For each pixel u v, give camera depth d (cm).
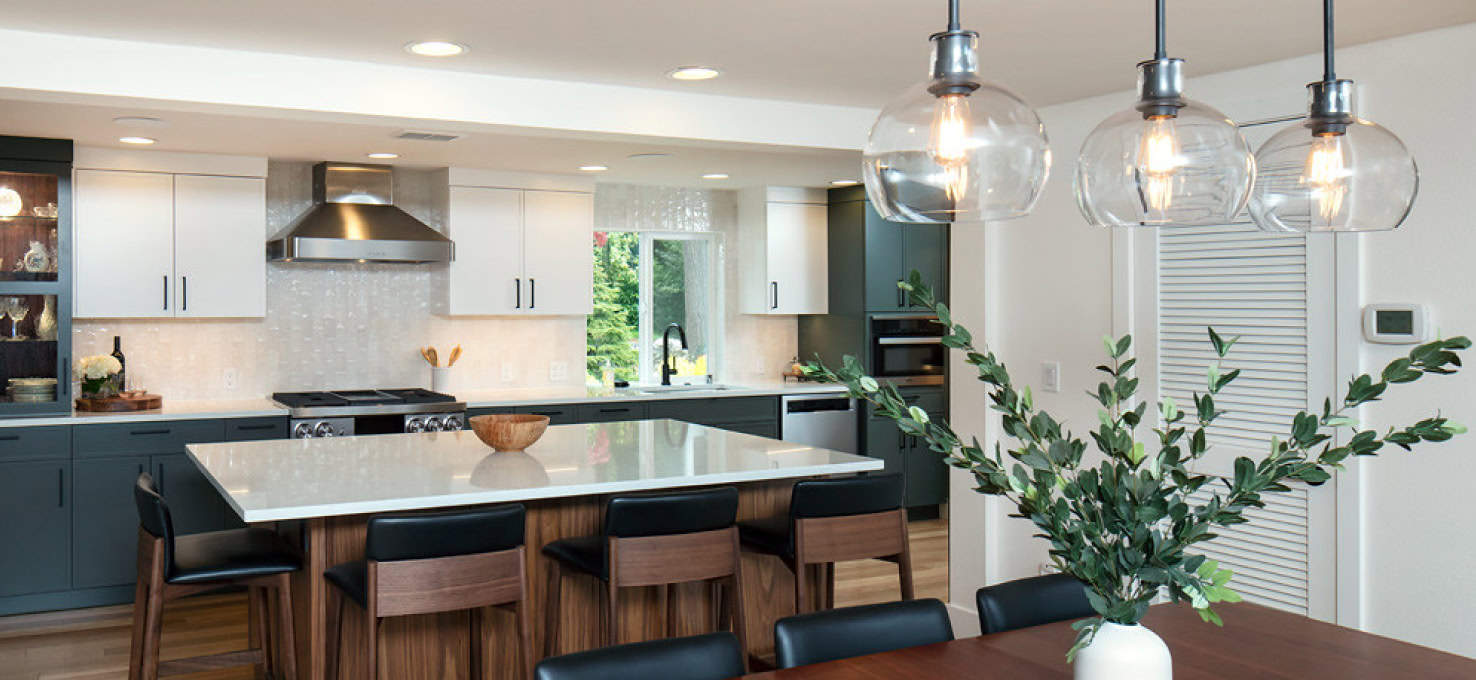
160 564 325
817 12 307
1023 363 461
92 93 334
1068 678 210
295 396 605
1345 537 357
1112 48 349
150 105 352
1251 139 378
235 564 335
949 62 151
